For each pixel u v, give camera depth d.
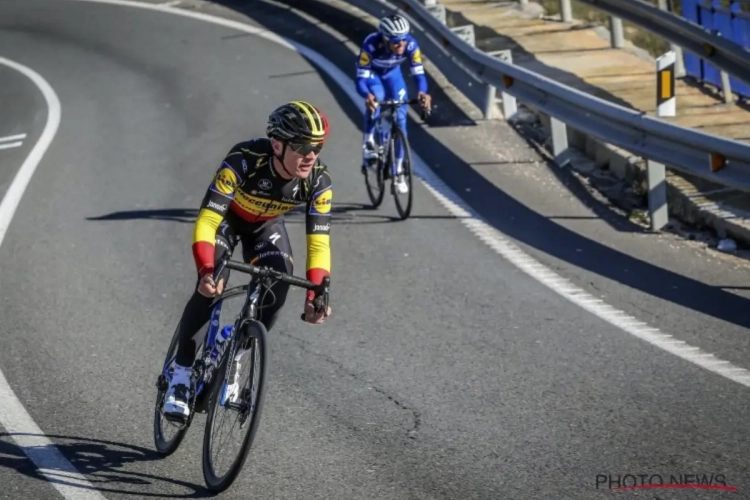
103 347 13.72
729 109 22.95
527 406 11.51
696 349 13.05
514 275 16.14
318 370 12.76
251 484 9.85
